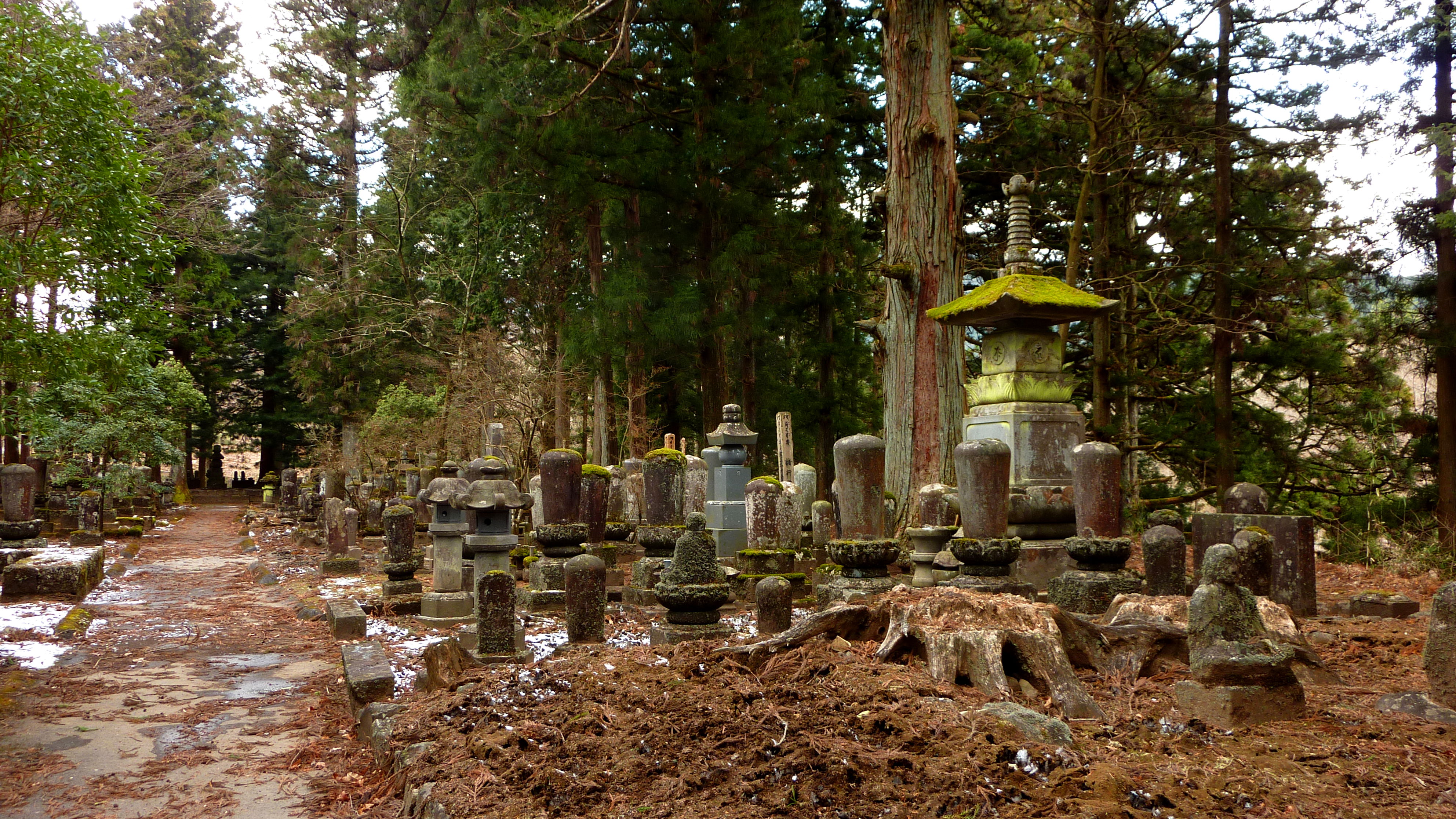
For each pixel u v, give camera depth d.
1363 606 9.91
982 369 13.40
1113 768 4.09
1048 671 5.47
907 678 5.30
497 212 27.77
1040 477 12.36
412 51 23.38
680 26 23.48
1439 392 18.91
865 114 26.09
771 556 12.53
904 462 14.17
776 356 31.66
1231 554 5.43
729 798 3.96
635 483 17.45
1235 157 20.59
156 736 6.43
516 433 27.83
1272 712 5.12
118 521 25.30
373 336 37.72
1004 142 23.94
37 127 7.96
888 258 14.70
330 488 24.47
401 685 7.38
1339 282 21.53
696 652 6.17
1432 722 5.09
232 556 20.12
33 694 7.62
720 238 24.50
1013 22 22.19
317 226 40.25
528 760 4.64
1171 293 22.75
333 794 5.19
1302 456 23.89
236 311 44.72
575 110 21.58
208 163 38.50
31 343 8.71
